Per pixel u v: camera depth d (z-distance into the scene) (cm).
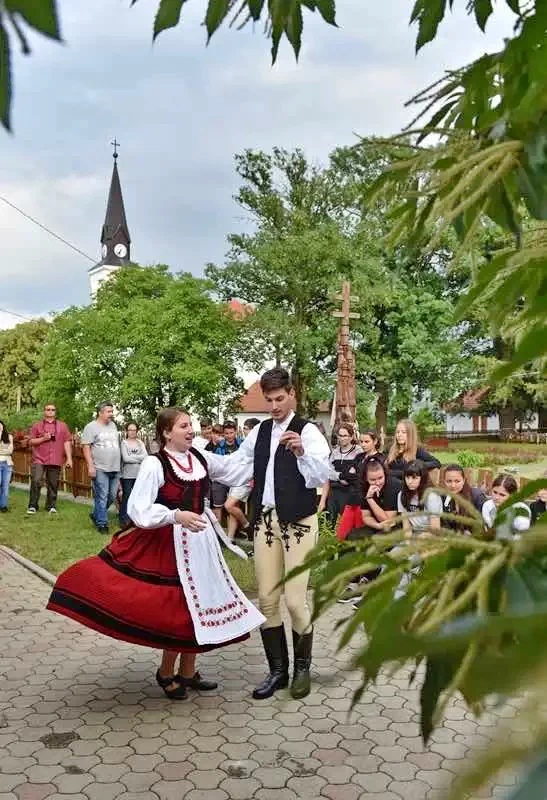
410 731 384
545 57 77
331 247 2525
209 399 2380
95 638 556
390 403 3014
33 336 4759
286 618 592
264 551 421
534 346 56
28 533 973
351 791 326
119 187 5416
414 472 517
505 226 85
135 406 2300
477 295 82
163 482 402
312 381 2736
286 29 91
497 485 462
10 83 41
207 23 78
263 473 420
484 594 57
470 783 34
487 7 98
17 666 495
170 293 2317
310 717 404
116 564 400
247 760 356
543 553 60
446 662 48
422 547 71
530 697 36
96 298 2666
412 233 95
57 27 40
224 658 513
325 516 736
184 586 399
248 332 2566
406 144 91
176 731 389
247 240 2753
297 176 2803
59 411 2444
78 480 1440
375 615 70
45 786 333
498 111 91
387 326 2956
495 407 4184
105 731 390
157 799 321
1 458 1182
